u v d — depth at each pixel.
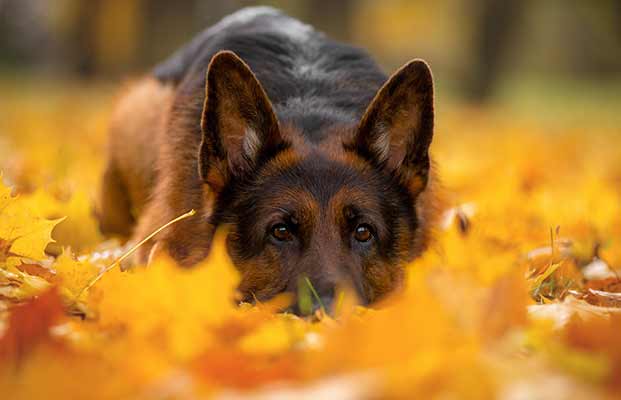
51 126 34.44
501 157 25.42
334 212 9.14
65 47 76.38
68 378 5.25
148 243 10.82
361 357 5.87
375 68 12.11
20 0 92.00
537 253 11.12
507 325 6.59
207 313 6.91
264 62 11.53
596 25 95.19
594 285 10.48
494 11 68.38
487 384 5.20
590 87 107.62
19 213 9.04
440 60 110.81
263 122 9.44
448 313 6.06
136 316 6.96
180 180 10.41
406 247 9.78
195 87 11.20
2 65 91.00
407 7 105.94
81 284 8.63
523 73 117.88
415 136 9.81
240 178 9.43
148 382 5.40
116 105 13.95
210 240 9.57
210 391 5.34
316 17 59.41
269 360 6.30
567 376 5.65
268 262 9.05
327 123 10.38
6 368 5.63
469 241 9.40
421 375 5.25
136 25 68.06
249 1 75.06
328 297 8.45
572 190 19.28
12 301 7.93
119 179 13.69
